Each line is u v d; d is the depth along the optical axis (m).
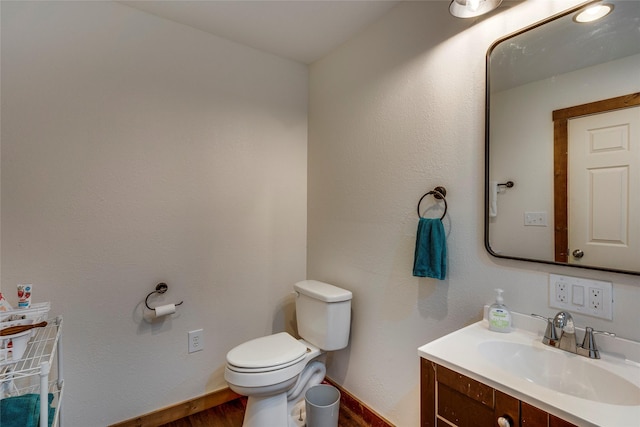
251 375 1.54
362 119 1.96
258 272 2.23
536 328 1.19
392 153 1.77
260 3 1.73
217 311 2.08
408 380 1.67
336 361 2.16
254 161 2.21
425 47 1.60
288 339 1.85
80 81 1.65
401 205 1.72
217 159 2.06
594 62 1.07
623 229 1.01
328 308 1.87
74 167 1.64
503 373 0.92
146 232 1.83
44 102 1.57
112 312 1.74
